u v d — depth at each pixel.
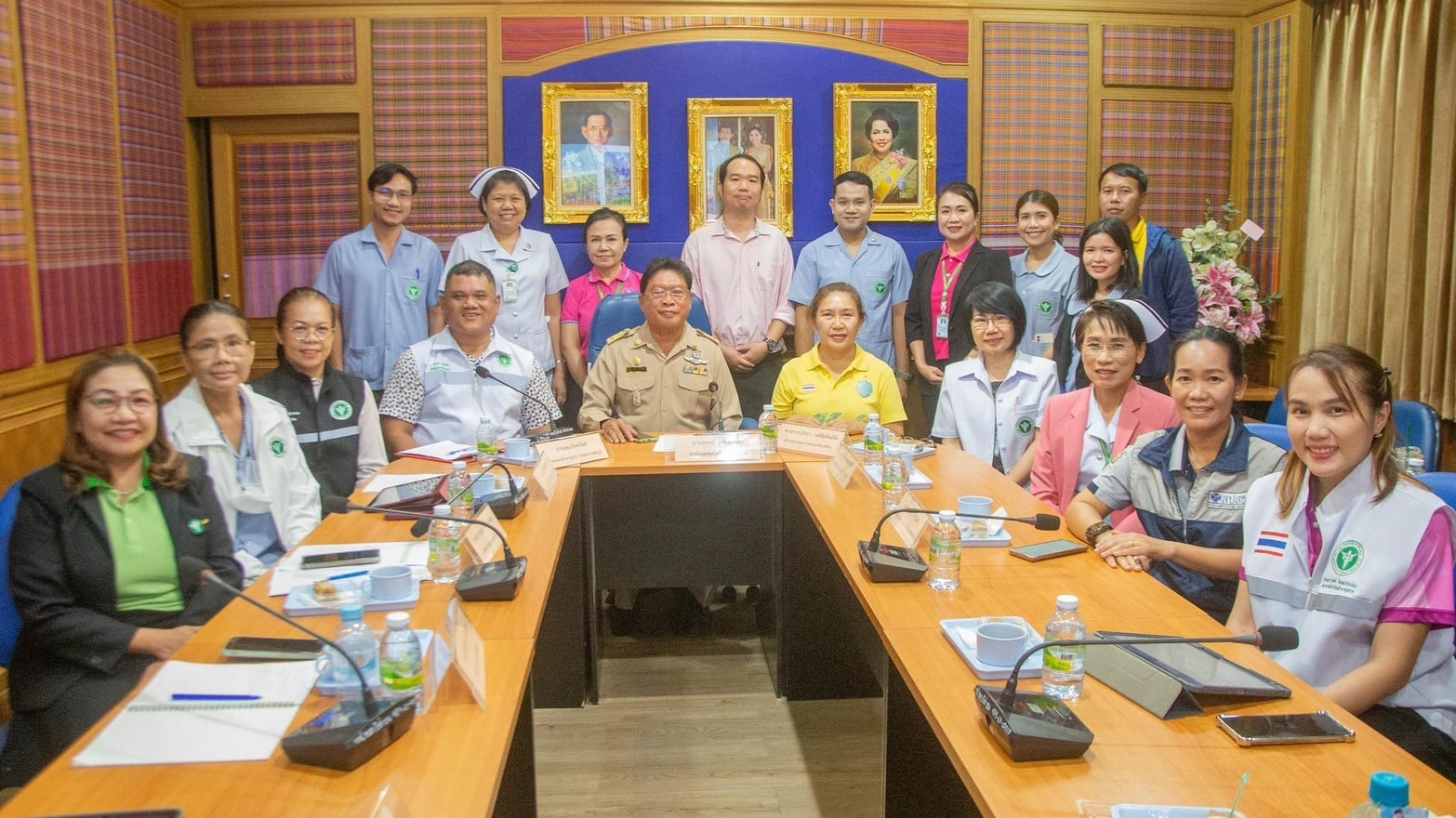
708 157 5.52
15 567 2.22
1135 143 5.73
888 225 5.65
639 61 5.46
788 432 3.71
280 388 3.35
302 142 5.52
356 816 1.36
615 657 3.90
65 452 2.29
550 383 5.15
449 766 1.50
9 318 3.94
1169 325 4.62
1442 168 4.68
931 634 2.01
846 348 3.96
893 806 2.28
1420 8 4.77
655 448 3.76
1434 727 1.94
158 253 5.14
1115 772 1.48
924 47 5.55
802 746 3.19
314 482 3.10
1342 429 1.95
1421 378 4.86
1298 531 2.07
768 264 5.12
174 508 2.39
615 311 4.45
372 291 4.92
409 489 3.00
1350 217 5.22
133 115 4.89
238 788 1.43
